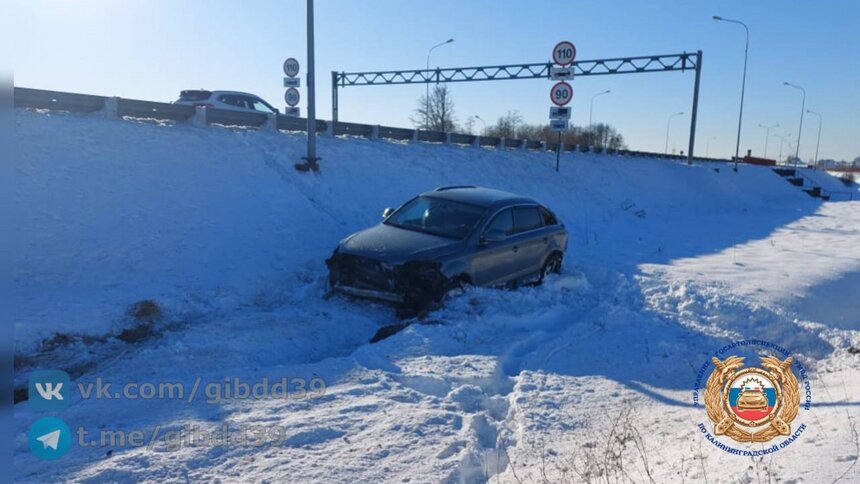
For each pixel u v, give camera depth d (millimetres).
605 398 5355
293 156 13852
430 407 4918
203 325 7070
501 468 4117
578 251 13391
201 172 11281
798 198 43719
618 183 26875
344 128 18250
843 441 3764
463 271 7930
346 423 4520
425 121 47688
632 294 9148
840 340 7105
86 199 9164
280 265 9609
